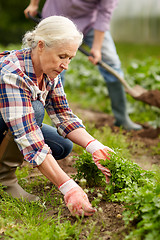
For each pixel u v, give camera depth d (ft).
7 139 9.19
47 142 10.63
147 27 108.68
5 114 8.48
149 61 26.48
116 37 106.63
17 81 8.45
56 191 10.54
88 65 31.89
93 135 14.75
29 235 8.05
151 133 17.89
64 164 12.94
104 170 9.16
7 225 8.32
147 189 8.09
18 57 8.68
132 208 8.17
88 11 16.37
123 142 15.07
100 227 8.32
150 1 109.40
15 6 75.87
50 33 8.04
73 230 7.95
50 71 8.48
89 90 26.61
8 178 9.89
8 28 73.36
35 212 8.97
